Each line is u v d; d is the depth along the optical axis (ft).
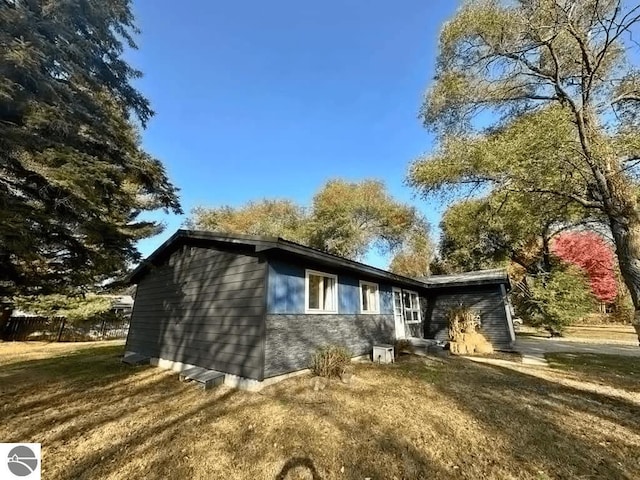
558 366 27.40
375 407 15.85
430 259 92.22
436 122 34.81
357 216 86.69
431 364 27.94
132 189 37.86
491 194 29.32
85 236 23.43
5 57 17.25
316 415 14.76
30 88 19.95
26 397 18.62
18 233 17.95
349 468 10.45
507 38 26.86
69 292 26.13
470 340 36.81
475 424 13.85
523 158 23.11
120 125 25.99
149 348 30.40
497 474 10.02
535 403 16.76
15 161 18.28
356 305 30.04
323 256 22.65
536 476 9.87
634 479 9.74
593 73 22.15
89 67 25.67
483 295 42.91
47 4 21.57
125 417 15.17
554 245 65.72
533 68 27.81
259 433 13.03
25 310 50.08
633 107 24.67
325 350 22.76
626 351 37.19
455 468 10.38
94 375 24.34
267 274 20.68
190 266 26.94
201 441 12.44
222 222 93.20
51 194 20.56
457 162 28.81
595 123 22.93
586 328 69.77
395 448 11.69
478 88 30.63
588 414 15.11
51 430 13.69
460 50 30.19
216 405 16.67
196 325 24.80
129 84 29.99
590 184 23.08
